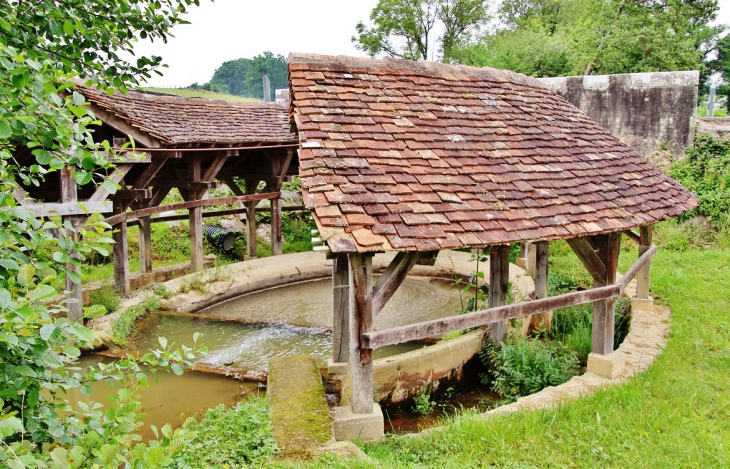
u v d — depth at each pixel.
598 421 4.82
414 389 6.53
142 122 9.09
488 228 4.92
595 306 6.41
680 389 5.63
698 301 8.60
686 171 13.40
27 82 2.42
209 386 6.66
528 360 6.87
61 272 2.91
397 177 5.13
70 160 2.73
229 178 14.02
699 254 11.34
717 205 12.64
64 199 7.35
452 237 4.63
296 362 6.01
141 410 6.04
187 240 14.95
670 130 13.84
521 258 11.77
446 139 6.02
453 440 4.67
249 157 14.52
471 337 7.46
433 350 6.77
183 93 38.34
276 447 4.17
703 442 4.59
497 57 18.78
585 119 8.23
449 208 4.99
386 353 8.06
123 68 3.86
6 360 2.41
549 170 6.16
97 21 3.64
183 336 8.58
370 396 4.95
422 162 5.48
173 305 10.09
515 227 5.07
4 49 2.33
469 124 6.50
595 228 5.47
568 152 6.75
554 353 7.67
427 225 4.68
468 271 12.27
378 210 4.64
